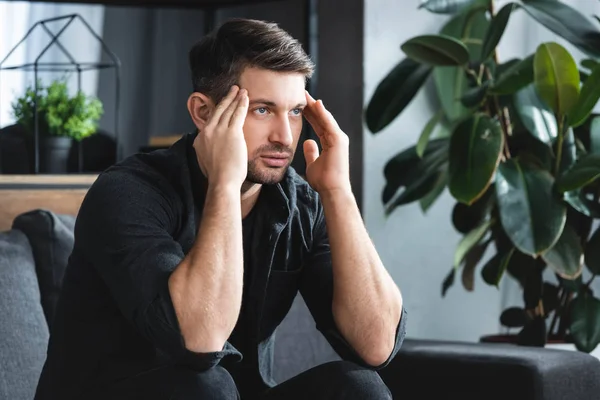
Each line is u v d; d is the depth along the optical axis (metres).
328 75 3.32
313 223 1.96
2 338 2.02
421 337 3.45
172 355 1.59
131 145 3.72
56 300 2.25
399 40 3.32
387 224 3.34
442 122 3.41
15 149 2.89
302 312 2.56
